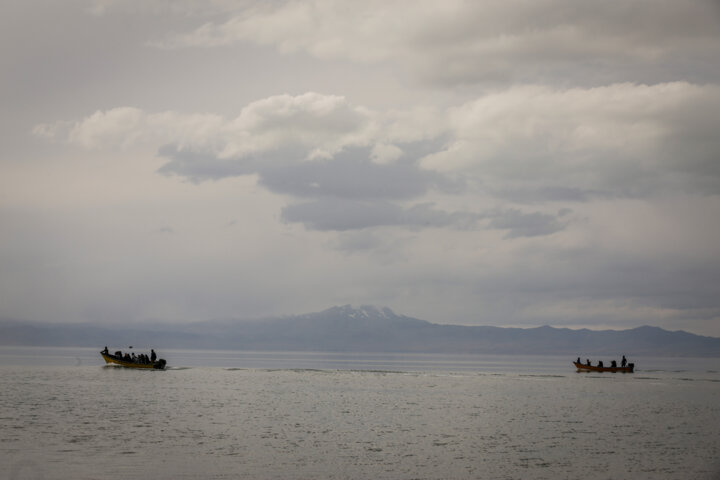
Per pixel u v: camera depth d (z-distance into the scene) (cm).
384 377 13700
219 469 4531
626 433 6250
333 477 4419
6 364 17025
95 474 4328
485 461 4962
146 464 4603
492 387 11394
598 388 11400
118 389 9200
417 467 4744
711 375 16900
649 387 11719
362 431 6116
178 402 7844
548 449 5431
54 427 5878
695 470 4794
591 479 4516
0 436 5419
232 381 11338
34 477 4241
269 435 5778
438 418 7075
